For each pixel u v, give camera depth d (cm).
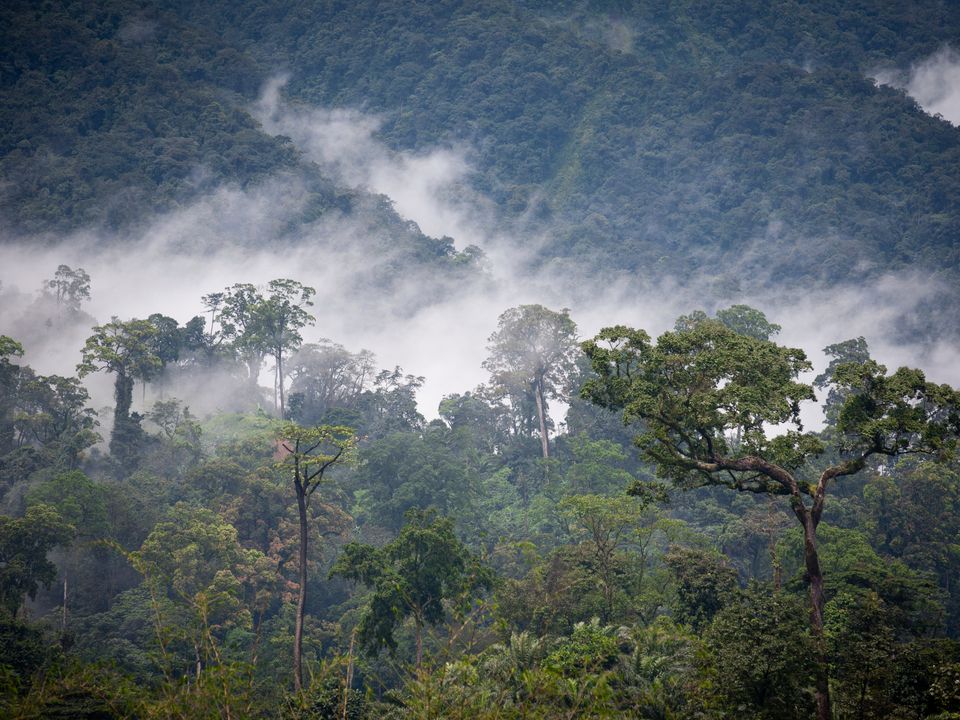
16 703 3747
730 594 9494
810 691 6888
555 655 7256
